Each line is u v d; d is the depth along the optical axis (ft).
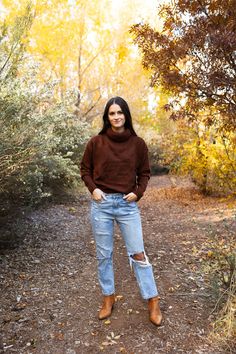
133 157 8.79
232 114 12.06
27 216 18.11
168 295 10.28
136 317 9.21
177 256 13.38
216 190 26.21
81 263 13.07
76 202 24.99
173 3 12.34
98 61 42.39
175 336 8.38
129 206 8.84
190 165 25.81
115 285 11.11
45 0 28.19
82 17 36.73
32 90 13.33
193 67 12.13
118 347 8.06
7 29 13.28
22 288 10.98
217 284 9.68
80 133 21.16
